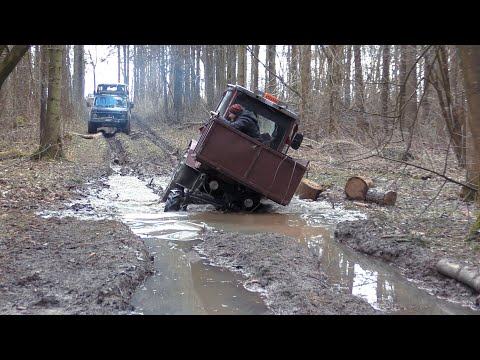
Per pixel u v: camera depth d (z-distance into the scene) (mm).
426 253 6688
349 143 13672
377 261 7070
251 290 5578
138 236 7574
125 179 15688
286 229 8969
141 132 34125
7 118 22109
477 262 6355
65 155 18375
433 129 11961
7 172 13305
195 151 10055
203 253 7129
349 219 9938
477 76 7156
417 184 13664
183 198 10469
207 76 36906
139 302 5133
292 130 10773
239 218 9844
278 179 9914
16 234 7082
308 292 5312
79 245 6633
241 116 10164
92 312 4547
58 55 16516
